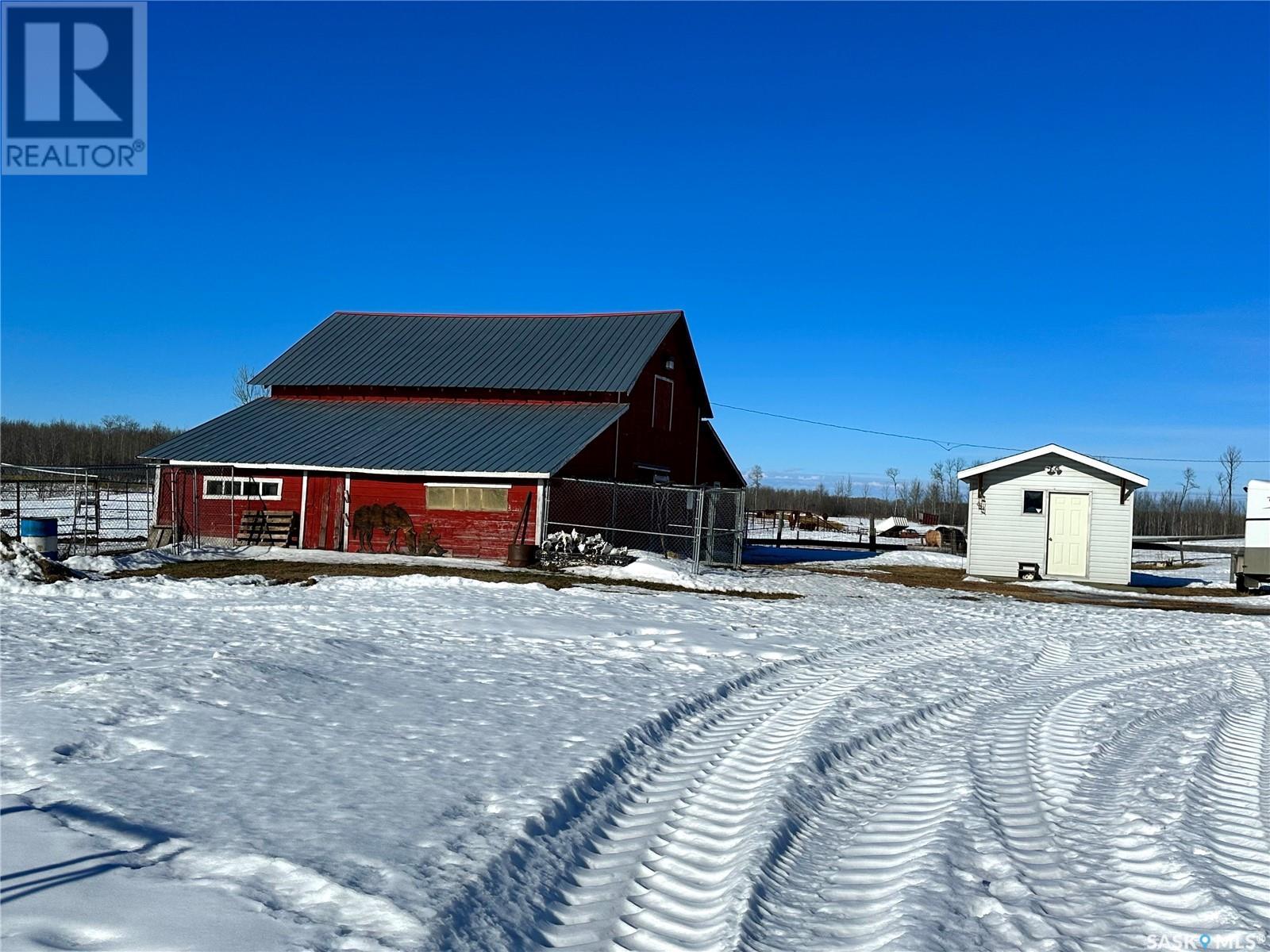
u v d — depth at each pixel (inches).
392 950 167.2
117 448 3400.6
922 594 931.3
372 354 1357.0
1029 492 1180.5
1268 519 1111.6
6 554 775.7
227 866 199.8
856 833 254.4
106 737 295.7
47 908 175.2
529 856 219.0
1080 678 508.7
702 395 1432.1
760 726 368.8
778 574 1082.7
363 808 239.9
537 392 1226.0
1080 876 225.8
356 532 1090.1
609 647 536.7
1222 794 294.8
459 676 430.3
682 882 215.6
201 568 901.2
